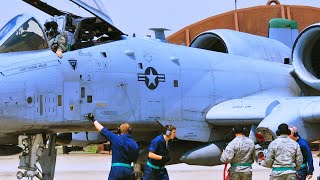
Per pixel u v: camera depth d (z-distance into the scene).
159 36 50.00
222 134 48.53
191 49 49.22
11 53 39.75
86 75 41.81
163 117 45.53
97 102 42.19
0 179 61.00
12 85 38.53
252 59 52.88
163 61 46.22
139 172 49.06
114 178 33.06
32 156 41.12
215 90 48.53
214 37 54.84
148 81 44.84
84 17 44.03
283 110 44.44
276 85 52.50
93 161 91.12
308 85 50.88
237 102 47.97
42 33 41.06
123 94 43.47
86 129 42.62
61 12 44.59
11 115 38.41
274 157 34.50
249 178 35.22
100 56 42.97
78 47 42.69
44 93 39.75
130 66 44.19
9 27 40.84
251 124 46.50
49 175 42.22
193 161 47.38
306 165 38.72
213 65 49.25
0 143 40.66
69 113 40.81
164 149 36.56
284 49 58.03
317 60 52.88
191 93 47.09
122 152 33.19
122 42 44.84
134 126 44.50
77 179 59.72
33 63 39.78
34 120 39.25
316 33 50.38
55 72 40.44
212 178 60.03
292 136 38.06
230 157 34.91
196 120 47.25
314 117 43.41
